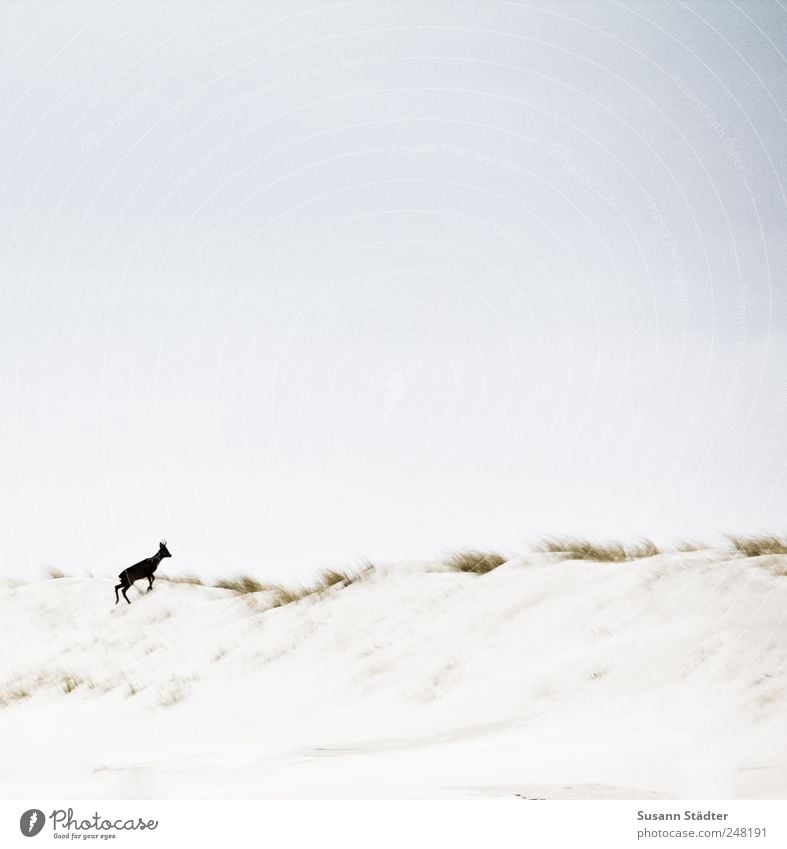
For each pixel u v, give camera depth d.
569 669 7.97
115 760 7.26
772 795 5.76
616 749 6.53
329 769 6.62
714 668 7.56
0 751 7.60
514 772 6.27
